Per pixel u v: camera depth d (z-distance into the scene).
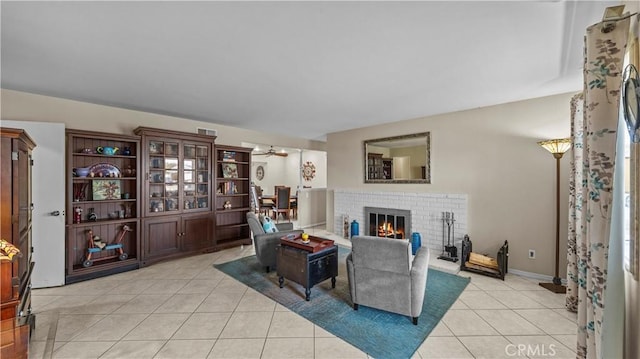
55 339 2.03
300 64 2.34
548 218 3.24
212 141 4.49
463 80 2.71
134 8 1.56
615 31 1.11
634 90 1.04
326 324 2.25
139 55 2.18
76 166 3.42
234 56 2.19
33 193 2.95
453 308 2.54
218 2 1.51
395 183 4.68
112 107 3.74
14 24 1.72
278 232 3.75
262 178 10.23
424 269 2.27
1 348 1.54
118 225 3.76
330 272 2.96
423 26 1.76
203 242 4.39
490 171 3.66
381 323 2.27
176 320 2.33
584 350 1.41
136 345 1.97
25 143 2.20
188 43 1.99
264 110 3.91
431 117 4.22
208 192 4.47
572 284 2.49
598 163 1.17
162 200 3.98
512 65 2.35
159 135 3.89
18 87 2.95
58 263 3.06
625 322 1.12
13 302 1.69
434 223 4.19
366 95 3.19
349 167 5.42
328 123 4.81
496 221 3.61
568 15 1.61
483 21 1.69
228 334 2.12
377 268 2.33
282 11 1.60
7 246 1.67
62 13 1.61
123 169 3.80
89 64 2.35
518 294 2.85
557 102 3.16
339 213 5.53
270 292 2.91
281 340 2.03
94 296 2.81
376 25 1.75
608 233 1.15
